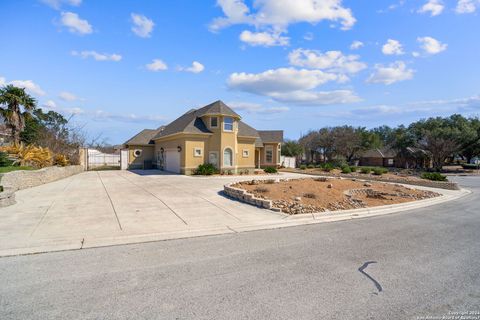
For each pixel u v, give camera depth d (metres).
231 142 24.42
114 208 9.35
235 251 5.58
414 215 9.84
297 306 3.51
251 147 27.30
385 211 10.46
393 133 73.19
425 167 47.09
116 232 6.66
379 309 3.48
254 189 11.97
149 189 14.09
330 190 12.79
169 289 3.91
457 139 41.44
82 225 7.19
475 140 42.50
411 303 3.64
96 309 3.37
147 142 32.19
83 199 11.02
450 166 53.88
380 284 4.18
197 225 7.48
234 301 3.61
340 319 3.24
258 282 4.18
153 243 6.03
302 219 8.59
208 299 3.65
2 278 4.20
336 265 4.91
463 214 10.16
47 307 3.39
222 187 15.02
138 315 3.25
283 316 3.28
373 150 56.38
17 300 3.55
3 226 7.00
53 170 18.03
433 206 11.92
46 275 4.32
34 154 18.67
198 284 4.08
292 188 12.59
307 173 28.30
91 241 6.02
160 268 4.66
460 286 4.16
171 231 6.88
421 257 5.41
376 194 13.38
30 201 10.52
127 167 31.39
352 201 11.28
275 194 11.39
